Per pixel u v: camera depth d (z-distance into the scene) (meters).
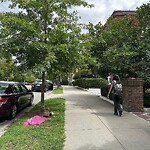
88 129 7.82
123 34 14.41
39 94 24.39
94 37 13.52
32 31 9.67
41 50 9.69
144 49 13.28
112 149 5.86
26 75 10.55
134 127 8.08
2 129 8.80
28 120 9.02
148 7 14.23
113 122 8.90
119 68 13.41
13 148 6.01
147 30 13.86
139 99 11.51
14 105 10.72
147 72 13.27
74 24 10.93
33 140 6.62
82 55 10.66
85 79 32.59
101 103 14.74
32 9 10.75
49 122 9.00
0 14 10.01
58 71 11.55
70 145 6.19
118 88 10.37
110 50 13.80
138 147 6.00
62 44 9.75
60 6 10.87
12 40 9.95
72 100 16.52
